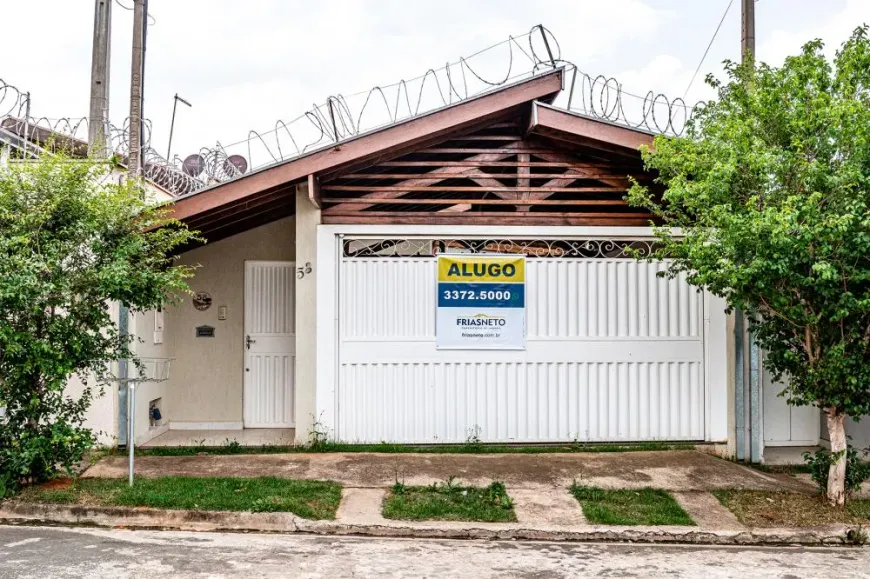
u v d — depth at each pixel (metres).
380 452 8.20
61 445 6.64
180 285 6.91
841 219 5.42
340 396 8.47
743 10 8.84
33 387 6.62
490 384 8.54
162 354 9.41
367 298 8.53
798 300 6.30
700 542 5.89
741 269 5.86
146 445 8.62
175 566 4.88
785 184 6.15
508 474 7.36
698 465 7.72
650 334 8.59
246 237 9.87
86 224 6.44
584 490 6.81
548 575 4.89
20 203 6.31
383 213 8.50
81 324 6.74
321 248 8.43
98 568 4.80
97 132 9.20
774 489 6.99
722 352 8.50
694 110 7.14
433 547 5.56
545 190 8.48
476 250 8.66
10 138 8.15
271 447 8.46
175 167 10.36
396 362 8.50
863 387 6.19
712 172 6.02
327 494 6.56
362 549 5.45
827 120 5.92
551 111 7.98
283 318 9.88
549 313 8.59
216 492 6.46
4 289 5.90
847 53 6.26
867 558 5.47
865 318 6.13
